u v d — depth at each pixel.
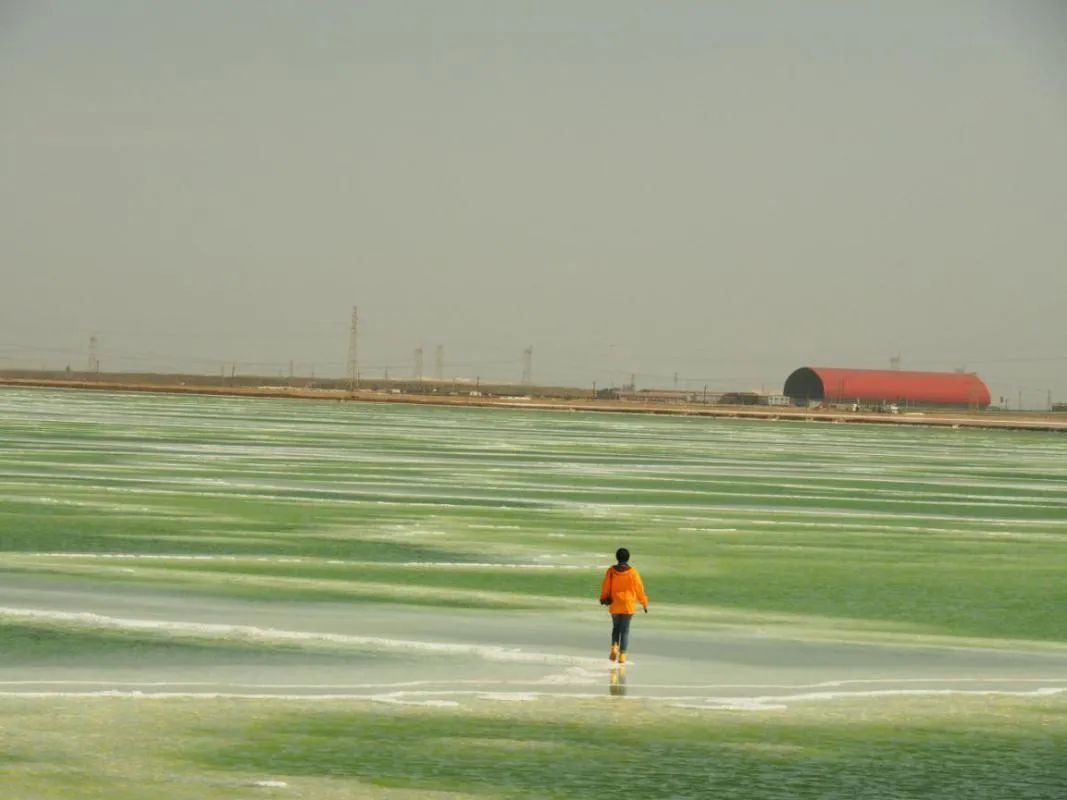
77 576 70.12
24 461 141.12
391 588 69.81
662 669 53.12
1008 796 39.38
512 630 59.56
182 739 42.44
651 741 43.69
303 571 74.50
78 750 41.00
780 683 51.53
